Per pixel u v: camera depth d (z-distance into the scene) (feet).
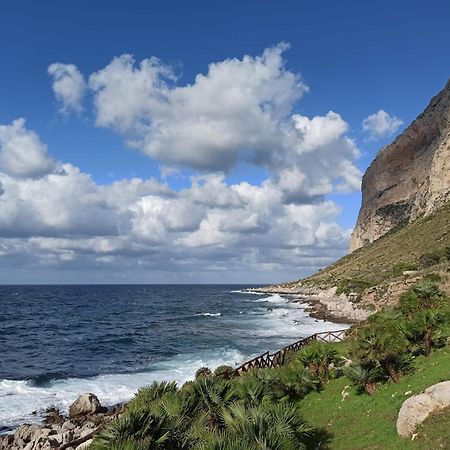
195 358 113.19
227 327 180.14
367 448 36.22
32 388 86.53
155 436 32.04
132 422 32.27
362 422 41.81
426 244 260.21
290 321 187.21
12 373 102.58
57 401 77.97
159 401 39.63
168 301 408.05
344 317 177.88
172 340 149.48
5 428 65.05
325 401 51.03
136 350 132.87
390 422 39.27
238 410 36.17
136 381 90.89
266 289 609.83
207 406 39.45
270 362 76.23
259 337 145.18
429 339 53.57
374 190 513.45
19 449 56.65
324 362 59.00
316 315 196.75
